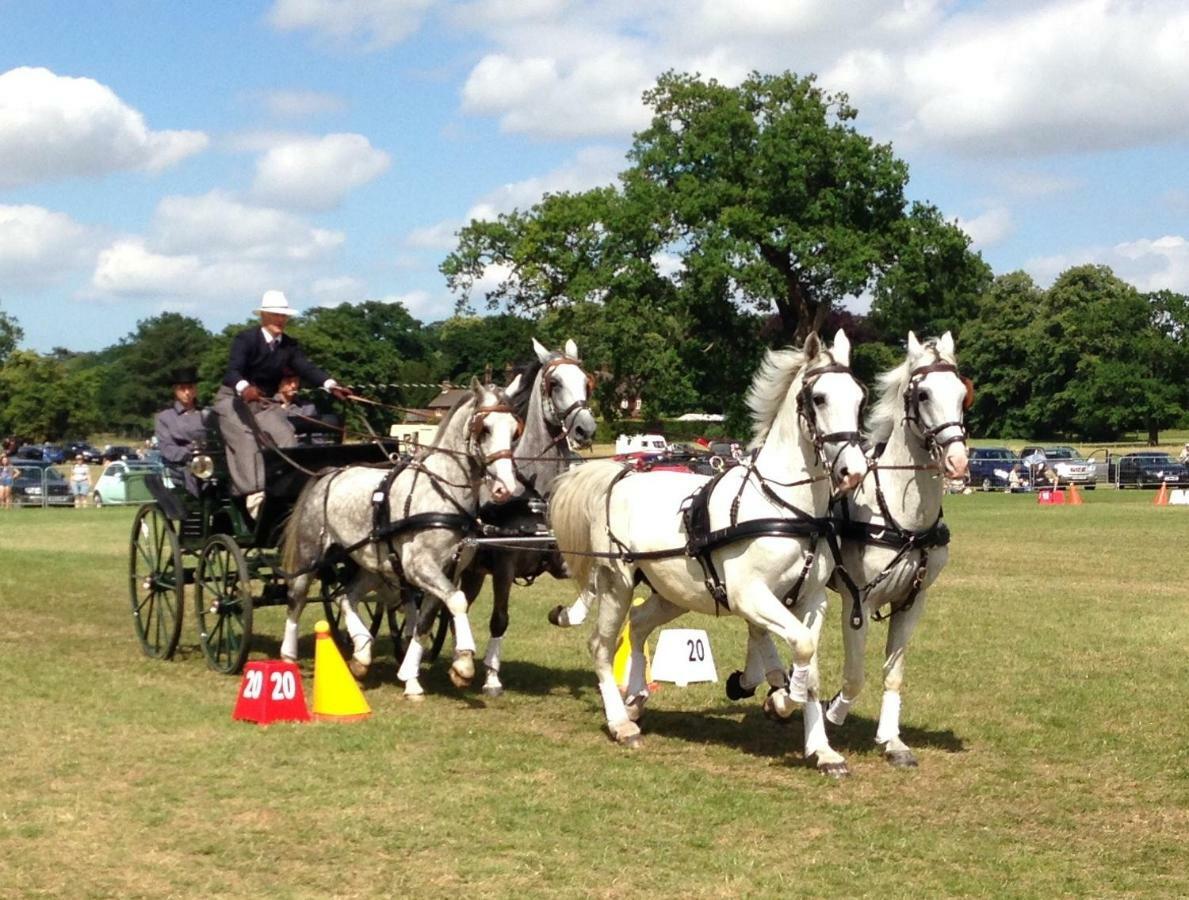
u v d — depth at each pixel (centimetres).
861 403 898
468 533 1180
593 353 5206
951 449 913
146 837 770
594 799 859
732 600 951
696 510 975
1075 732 1078
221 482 1352
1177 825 830
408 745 1009
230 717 1096
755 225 5094
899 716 1089
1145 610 1814
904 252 5144
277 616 1817
